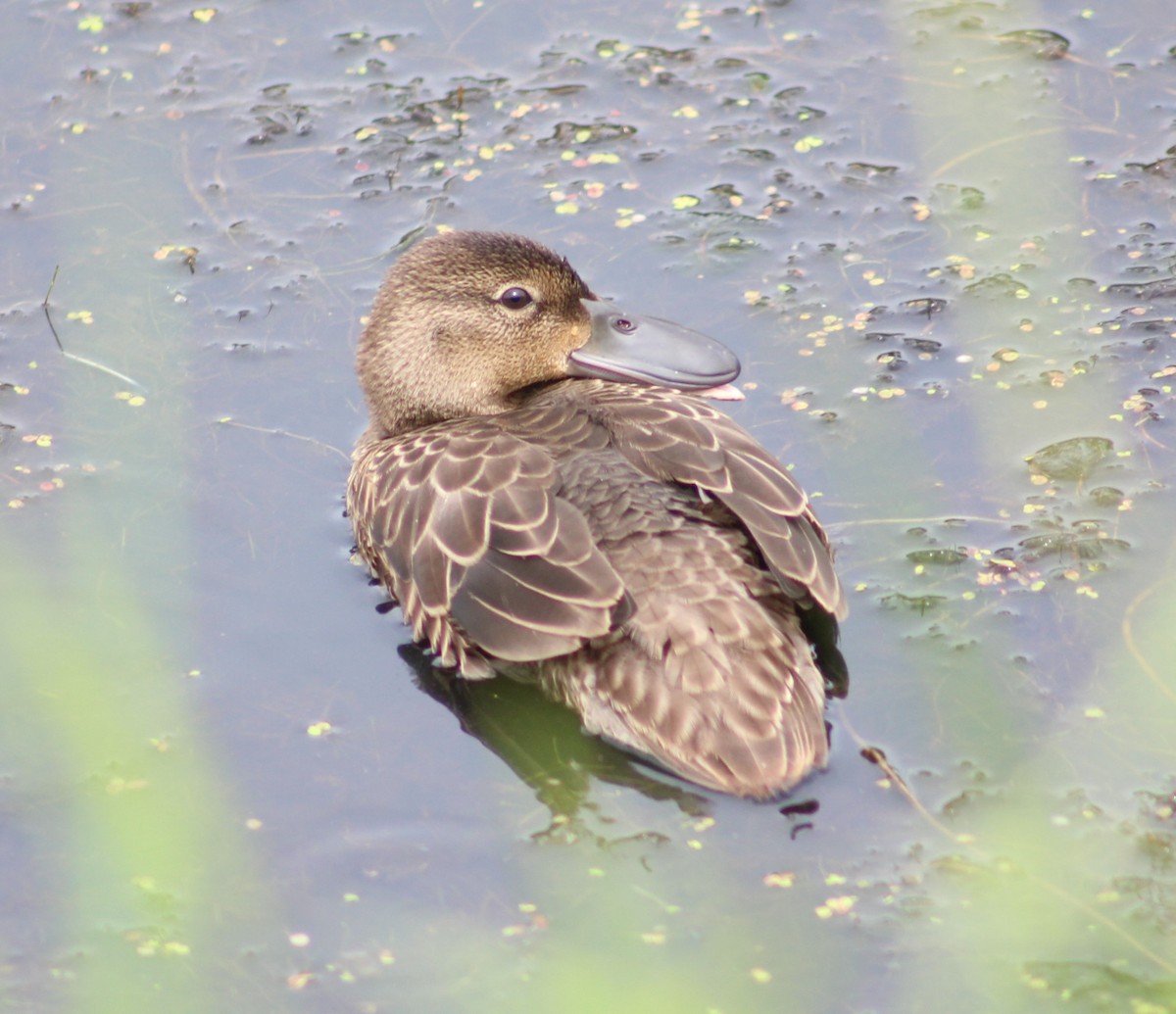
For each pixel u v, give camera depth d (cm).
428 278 1219
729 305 1376
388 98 1622
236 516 1213
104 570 1160
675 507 992
